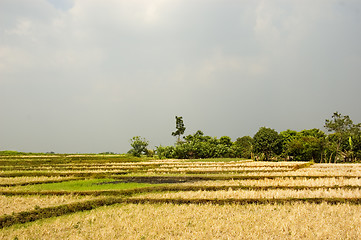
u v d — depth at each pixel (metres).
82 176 34.94
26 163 53.09
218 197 20.50
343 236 13.47
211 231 14.50
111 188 25.08
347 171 33.66
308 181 26.22
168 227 15.27
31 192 23.23
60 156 67.62
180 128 88.94
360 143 67.81
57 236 14.20
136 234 14.32
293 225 15.01
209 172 35.09
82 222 16.19
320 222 15.23
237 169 37.56
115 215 17.45
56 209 18.08
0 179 31.89
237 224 15.39
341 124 69.50
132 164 50.22
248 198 19.78
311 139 74.88
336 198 19.19
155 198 20.55
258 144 79.88
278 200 19.33
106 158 65.19
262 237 13.64
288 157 85.38
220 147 75.00
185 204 19.48
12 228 15.46
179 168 40.97
